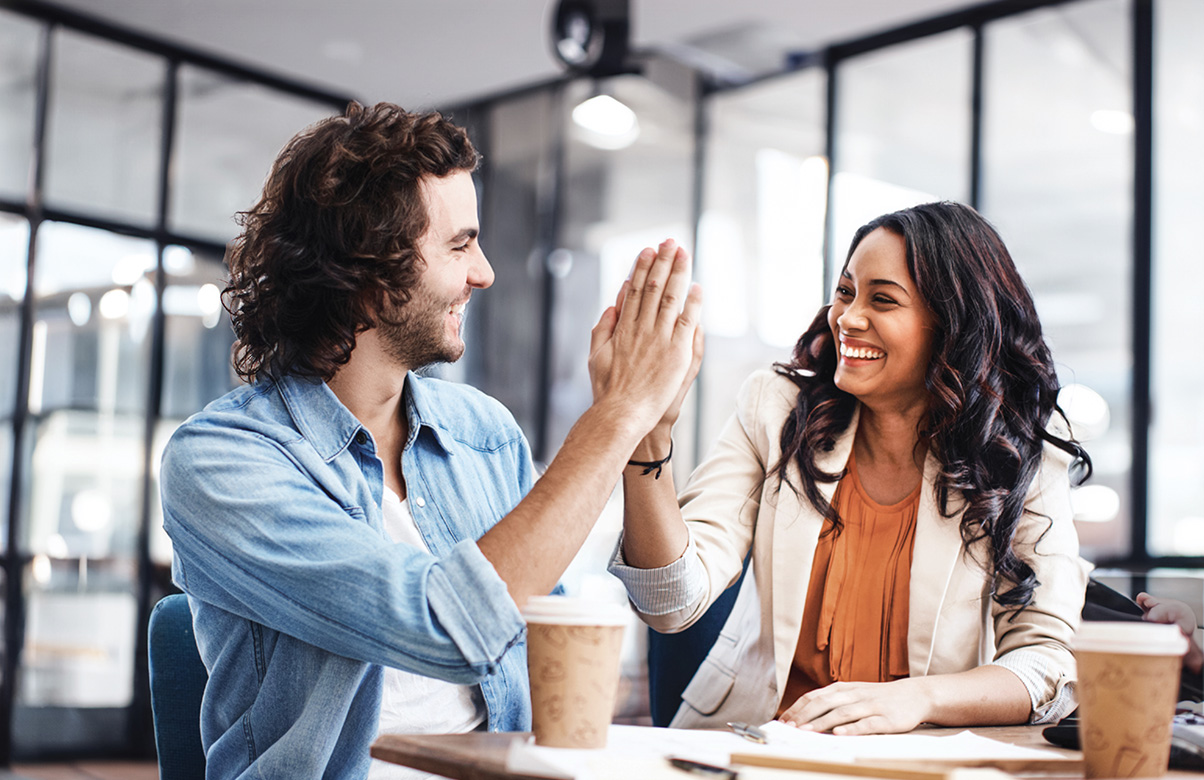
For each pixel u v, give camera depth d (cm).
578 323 584
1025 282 147
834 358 153
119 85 543
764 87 534
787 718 110
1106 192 441
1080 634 86
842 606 143
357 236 121
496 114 619
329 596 105
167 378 545
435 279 125
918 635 137
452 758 81
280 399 126
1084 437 155
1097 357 438
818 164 517
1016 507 138
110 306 530
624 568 135
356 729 117
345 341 124
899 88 498
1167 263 426
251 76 586
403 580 103
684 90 545
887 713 109
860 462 150
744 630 149
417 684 122
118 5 525
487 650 100
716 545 145
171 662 127
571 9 499
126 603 520
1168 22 429
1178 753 88
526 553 105
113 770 477
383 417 132
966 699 116
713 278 538
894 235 143
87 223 527
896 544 143
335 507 114
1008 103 467
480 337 614
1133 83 436
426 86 607
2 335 500
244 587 112
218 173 575
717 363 531
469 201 129
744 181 535
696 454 529
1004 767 84
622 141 572
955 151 481
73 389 516
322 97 615
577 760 82
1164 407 423
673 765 80
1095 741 83
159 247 549
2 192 505
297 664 117
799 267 516
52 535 504
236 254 133
